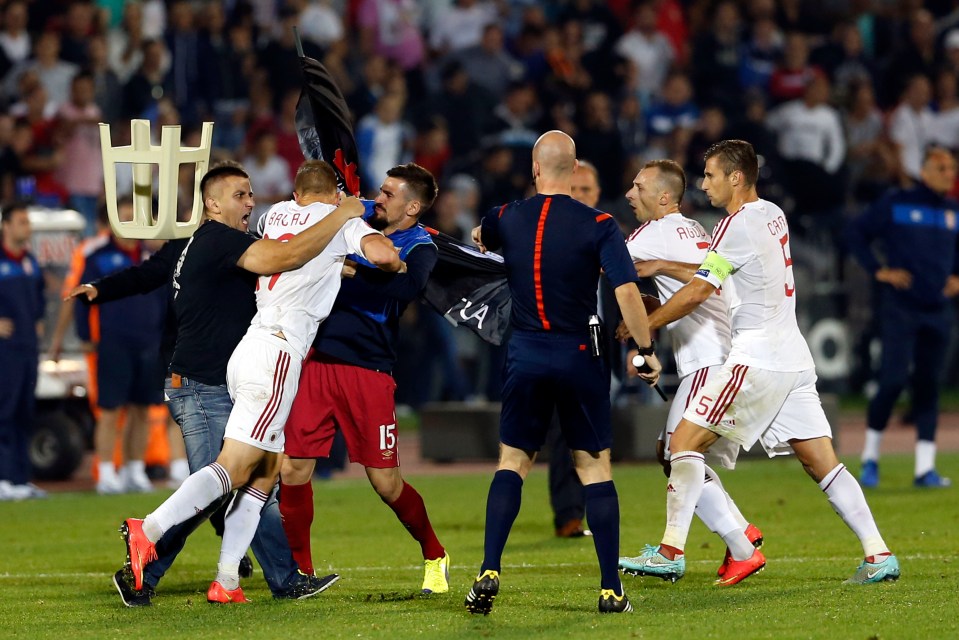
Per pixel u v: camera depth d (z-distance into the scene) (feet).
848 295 230.68
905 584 87.30
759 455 174.91
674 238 91.61
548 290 78.18
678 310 86.28
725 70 248.52
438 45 252.62
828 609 78.74
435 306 93.45
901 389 144.46
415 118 231.91
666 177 92.63
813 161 228.84
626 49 252.62
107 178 85.76
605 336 79.15
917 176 250.37
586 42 257.34
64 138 195.00
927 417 146.20
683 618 76.84
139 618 79.61
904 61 263.70
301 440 86.89
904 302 144.46
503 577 95.50
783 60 250.37
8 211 147.84
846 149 249.34
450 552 109.09
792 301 88.99
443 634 73.15
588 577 94.79
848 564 98.63
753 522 122.52
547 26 248.52
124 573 82.53
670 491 88.79
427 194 87.20
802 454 89.92
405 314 213.46
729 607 80.48
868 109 251.39
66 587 94.22
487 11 254.06
